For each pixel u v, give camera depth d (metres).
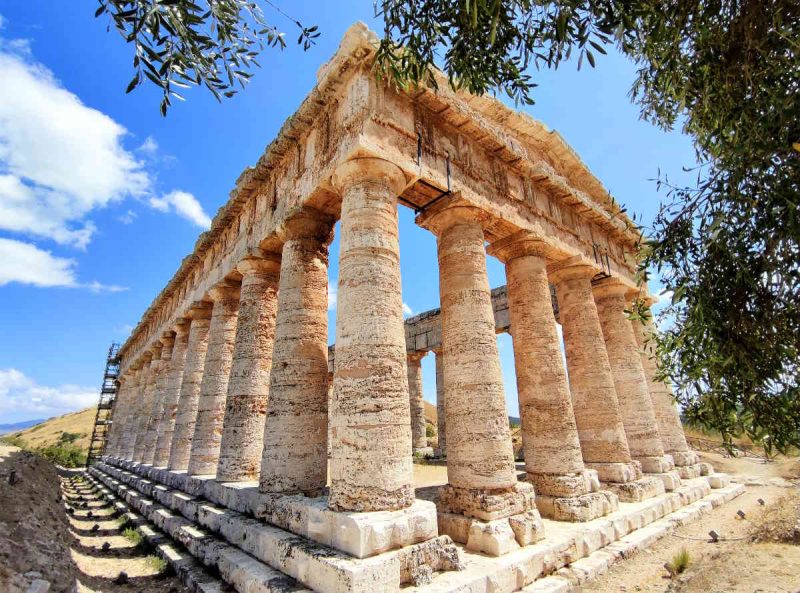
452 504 8.34
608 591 6.86
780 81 2.93
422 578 5.94
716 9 3.15
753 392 3.08
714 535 9.41
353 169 8.42
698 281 3.35
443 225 10.34
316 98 9.65
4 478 10.56
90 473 27.69
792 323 2.91
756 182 3.02
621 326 14.98
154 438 19.66
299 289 9.91
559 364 10.91
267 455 8.80
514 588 6.56
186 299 18.61
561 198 13.34
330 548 6.28
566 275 13.75
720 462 22.36
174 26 2.75
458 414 8.76
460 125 10.27
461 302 9.45
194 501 10.84
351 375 7.17
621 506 10.73
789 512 10.71
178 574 8.18
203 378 13.76
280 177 11.95
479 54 3.86
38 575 6.36
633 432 14.02
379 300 7.62
